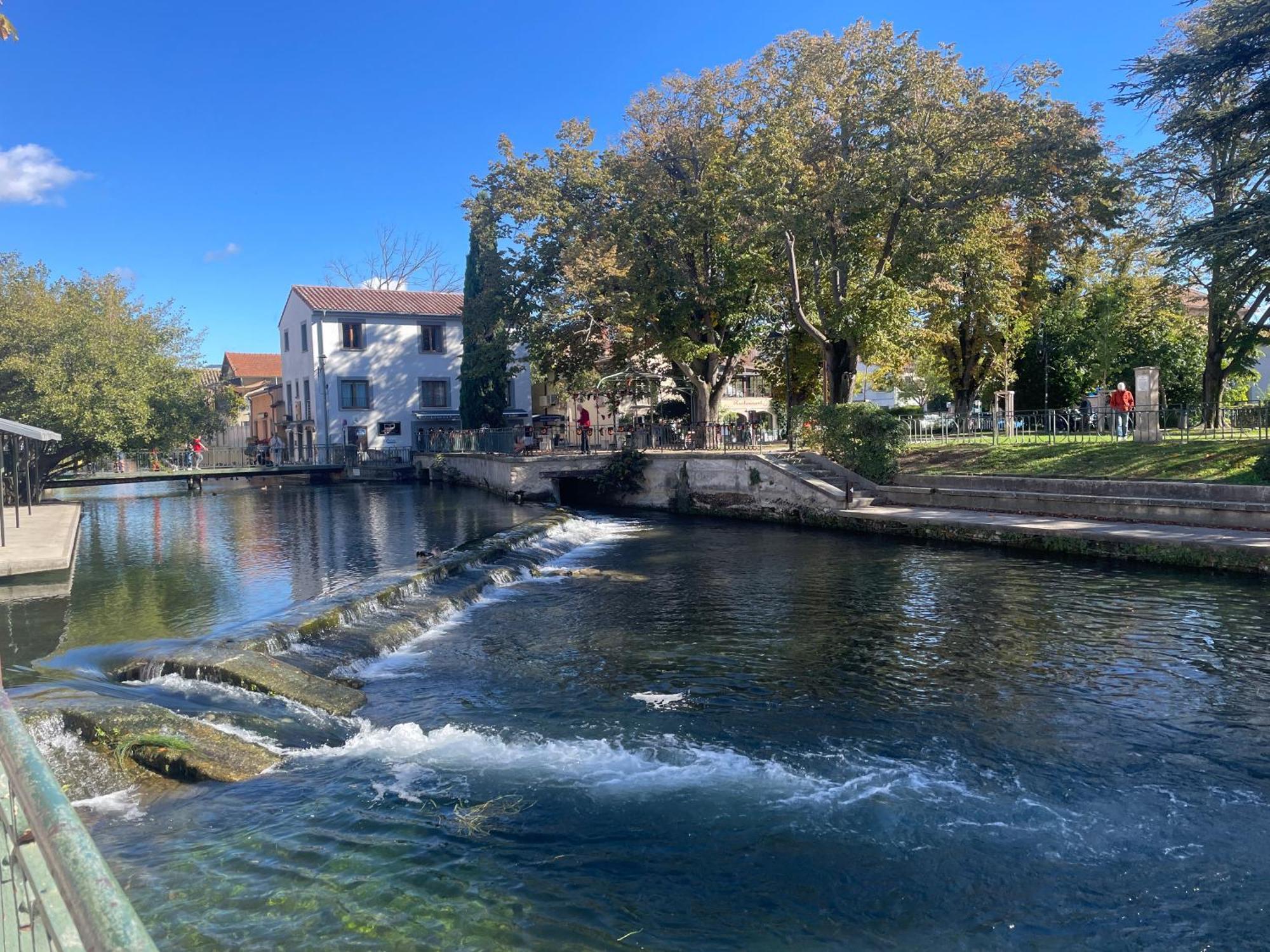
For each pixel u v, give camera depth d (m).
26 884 1.95
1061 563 16.98
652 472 30.34
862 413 26.14
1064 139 23.31
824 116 26.12
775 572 17.16
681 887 5.86
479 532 22.33
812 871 6.07
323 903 5.55
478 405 44.94
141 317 40.72
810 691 9.84
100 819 6.65
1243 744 8.12
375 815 6.82
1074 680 9.97
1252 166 19.83
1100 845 6.38
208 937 5.14
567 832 6.60
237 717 8.59
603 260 30.42
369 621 12.45
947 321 30.02
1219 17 20.11
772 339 39.44
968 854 6.27
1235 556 14.97
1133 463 21.41
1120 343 33.78
